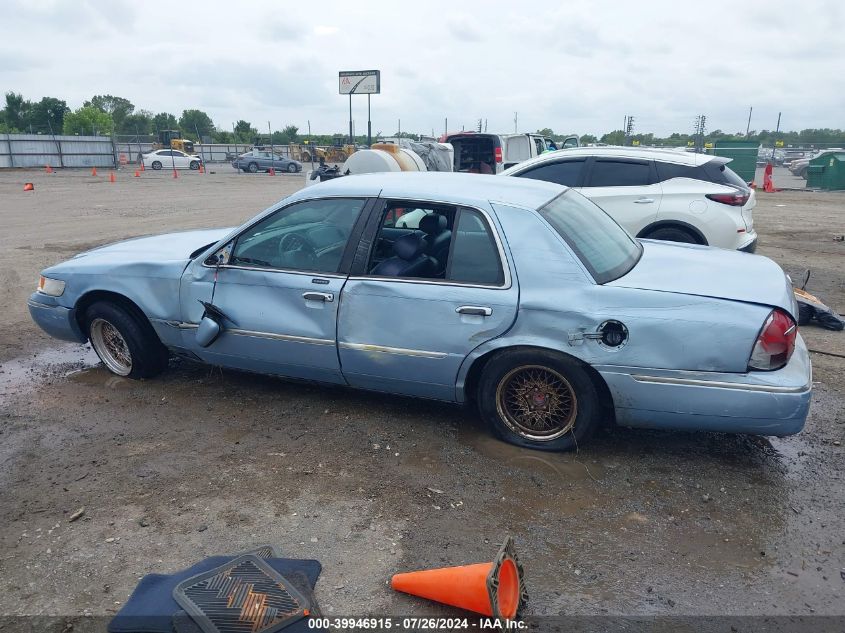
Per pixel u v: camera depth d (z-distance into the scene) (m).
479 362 4.05
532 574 2.99
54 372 5.46
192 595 2.76
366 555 3.11
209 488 3.66
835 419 4.54
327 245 4.35
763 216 15.58
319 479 3.75
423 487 3.67
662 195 7.61
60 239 12.05
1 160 39.47
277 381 5.12
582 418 3.87
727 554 3.13
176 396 4.89
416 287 4.03
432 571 2.83
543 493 3.62
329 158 45.56
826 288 8.30
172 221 14.78
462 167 18.53
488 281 3.91
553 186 4.67
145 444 4.17
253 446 4.13
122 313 4.97
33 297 5.32
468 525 3.33
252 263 4.52
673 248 4.74
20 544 3.21
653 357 3.62
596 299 3.70
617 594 2.87
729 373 3.53
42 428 4.41
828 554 3.13
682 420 3.70
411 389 4.24
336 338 4.25
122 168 44.41
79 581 2.96
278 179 33.50
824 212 16.41
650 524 3.35
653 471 3.85
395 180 4.45
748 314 3.52
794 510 3.47
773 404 3.49
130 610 2.69
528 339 3.81
